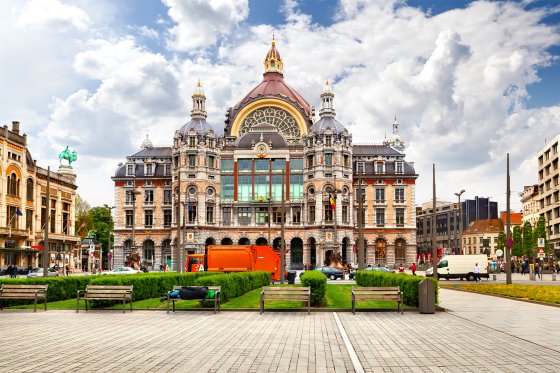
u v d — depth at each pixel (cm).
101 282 2925
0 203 7544
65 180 9725
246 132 11262
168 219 11006
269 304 2869
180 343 1725
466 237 15788
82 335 1897
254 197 10750
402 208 11106
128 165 11244
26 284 2992
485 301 3234
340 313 2598
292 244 10706
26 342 1744
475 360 1445
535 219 13188
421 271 10275
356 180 11138
